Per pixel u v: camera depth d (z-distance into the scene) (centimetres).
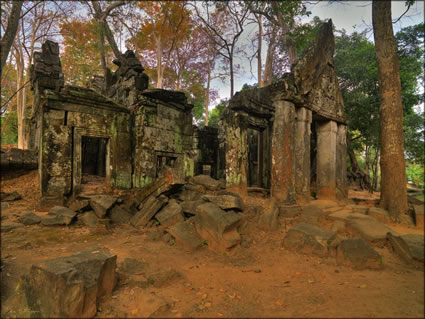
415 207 385
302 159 874
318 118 1009
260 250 550
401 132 412
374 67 1025
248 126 1038
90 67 2069
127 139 1109
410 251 336
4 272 446
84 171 1647
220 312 311
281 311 293
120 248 606
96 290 333
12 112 2159
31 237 653
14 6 391
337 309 266
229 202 664
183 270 467
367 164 1756
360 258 388
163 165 1245
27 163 1085
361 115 1179
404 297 257
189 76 2064
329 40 1019
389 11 414
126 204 947
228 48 1264
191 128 1355
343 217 529
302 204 816
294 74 866
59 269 320
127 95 1216
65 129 948
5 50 378
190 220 693
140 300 347
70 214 784
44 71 1208
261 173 1122
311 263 447
